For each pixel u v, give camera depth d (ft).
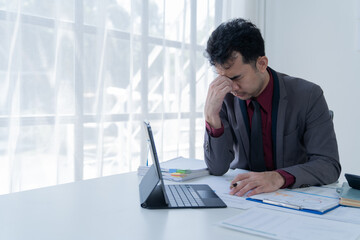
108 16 6.79
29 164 5.76
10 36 5.46
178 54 8.25
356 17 8.60
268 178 3.43
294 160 4.46
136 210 2.77
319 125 4.25
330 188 3.57
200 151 9.09
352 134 8.88
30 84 5.73
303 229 2.31
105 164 6.87
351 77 8.84
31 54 5.74
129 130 7.16
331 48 9.17
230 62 3.96
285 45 10.09
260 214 2.63
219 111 4.42
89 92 6.52
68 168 6.25
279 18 10.17
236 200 3.07
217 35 4.03
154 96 7.72
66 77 6.18
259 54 4.04
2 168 5.47
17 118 5.55
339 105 9.09
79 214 2.66
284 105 4.42
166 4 7.98
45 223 2.46
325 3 9.23
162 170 4.13
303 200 3.01
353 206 2.87
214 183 3.82
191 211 2.76
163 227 2.39
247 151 4.60
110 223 2.46
